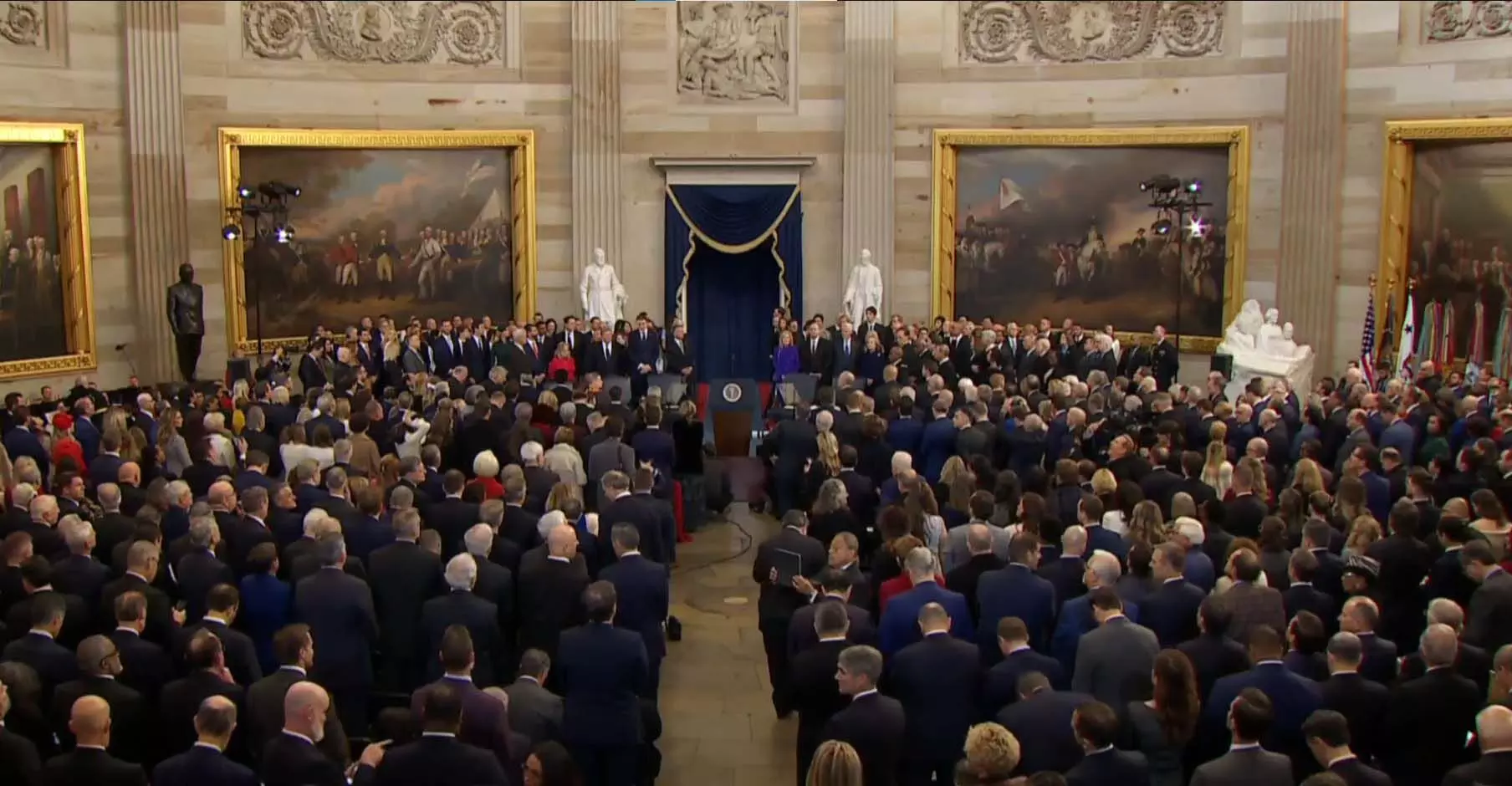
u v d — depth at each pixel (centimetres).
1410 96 2488
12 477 1367
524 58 2864
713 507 2088
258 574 1064
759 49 2906
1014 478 1274
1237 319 2469
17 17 2428
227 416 1875
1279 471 1650
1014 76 2820
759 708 1346
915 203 2886
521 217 2866
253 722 854
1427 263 2488
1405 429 1633
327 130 2745
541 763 726
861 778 678
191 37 2648
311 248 2758
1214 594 998
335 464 1389
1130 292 2783
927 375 2189
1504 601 991
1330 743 724
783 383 2431
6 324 2414
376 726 911
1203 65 2694
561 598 1093
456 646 834
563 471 1509
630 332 2572
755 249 3048
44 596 957
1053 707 802
